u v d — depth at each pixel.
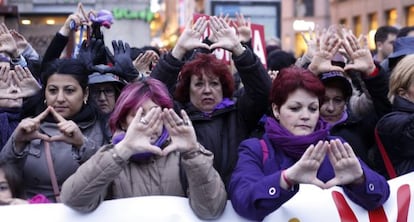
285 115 3.20
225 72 3.82
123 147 2.80
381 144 3.60
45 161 3.43
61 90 3.61
